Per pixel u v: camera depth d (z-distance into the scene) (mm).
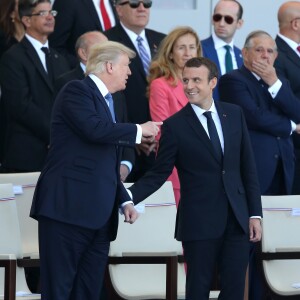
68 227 16750
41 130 21969
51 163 16953
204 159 17781
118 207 17297
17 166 22109
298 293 20219
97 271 17297
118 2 23109
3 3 23812
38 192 16953
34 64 22344
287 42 23969
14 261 17688
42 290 16938
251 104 21688
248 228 17844
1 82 22344
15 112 22047
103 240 17281
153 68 21812
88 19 24359
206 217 17672
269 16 28344
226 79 21984
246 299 19953
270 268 20562
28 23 22516
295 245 20688
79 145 16844
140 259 18672
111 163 17016
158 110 21484
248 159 18141
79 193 16734
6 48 23812
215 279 20266
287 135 21891
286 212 20750
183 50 21578
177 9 27688
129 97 22500
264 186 21844
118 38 23031
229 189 17766
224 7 24078
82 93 16797
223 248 17844
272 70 21859
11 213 19250
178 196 21312
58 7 24359
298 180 23562
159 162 17984
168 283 18500
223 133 17938
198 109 18000
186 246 17844
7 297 17625
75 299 17281
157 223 20250
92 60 17172
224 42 24203
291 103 21844
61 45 24266
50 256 16844
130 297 19562
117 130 16750
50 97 22359
